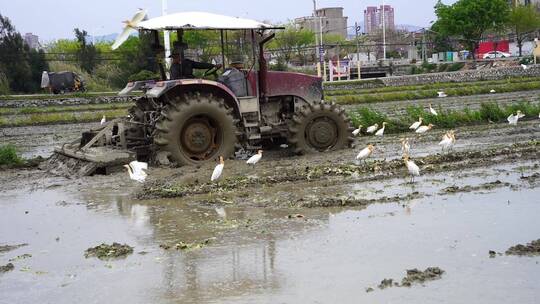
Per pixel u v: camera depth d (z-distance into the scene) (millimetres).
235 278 7086
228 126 14539
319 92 16281
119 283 7137
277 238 8539
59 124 31797
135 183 12789
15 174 15148
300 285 6793
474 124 21281
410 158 13805
